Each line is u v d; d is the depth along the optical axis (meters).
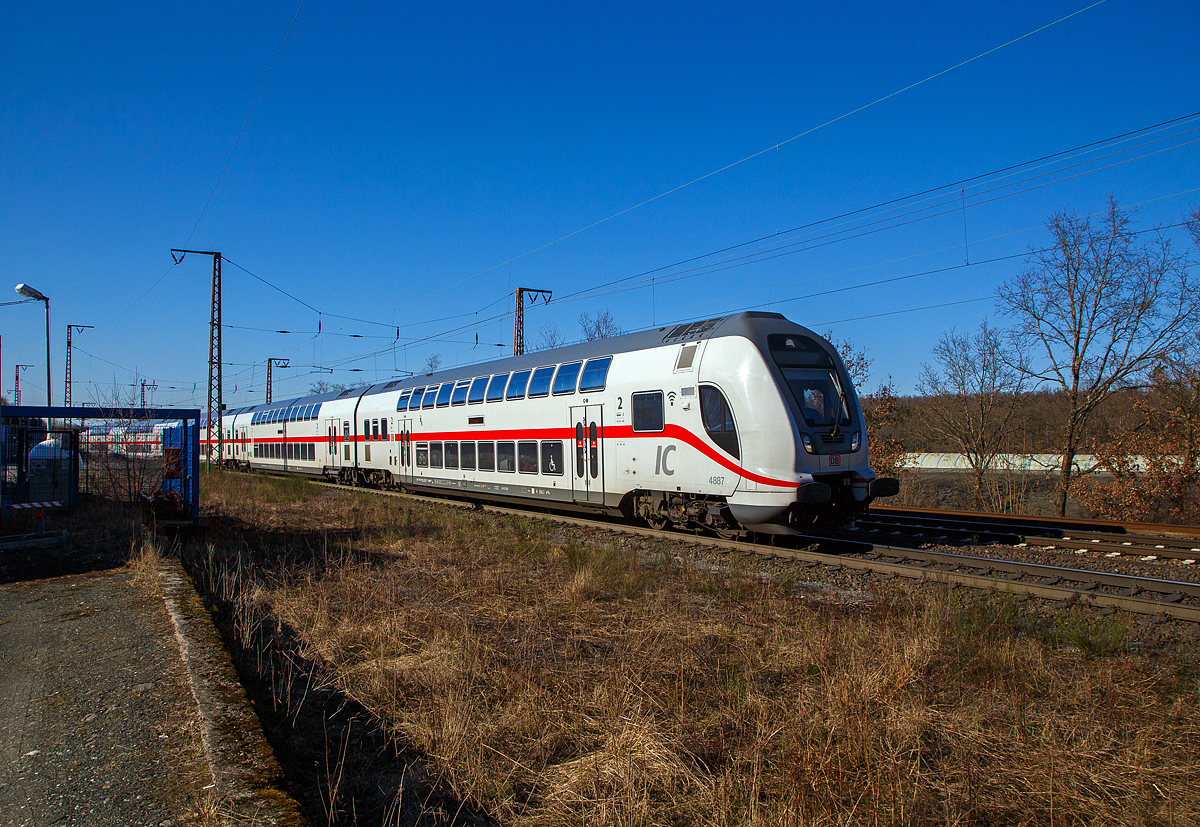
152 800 3.46
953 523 12.99
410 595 8.05
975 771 3.89
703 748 4.25
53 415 12.95
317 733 4.58
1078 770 3.89
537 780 3.98
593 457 13.27
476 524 13.20
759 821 3.40
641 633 6.30
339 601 7.70
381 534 12.43
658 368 12.00
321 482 26.52
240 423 36.81
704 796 3.72
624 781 3.80
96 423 16.61
